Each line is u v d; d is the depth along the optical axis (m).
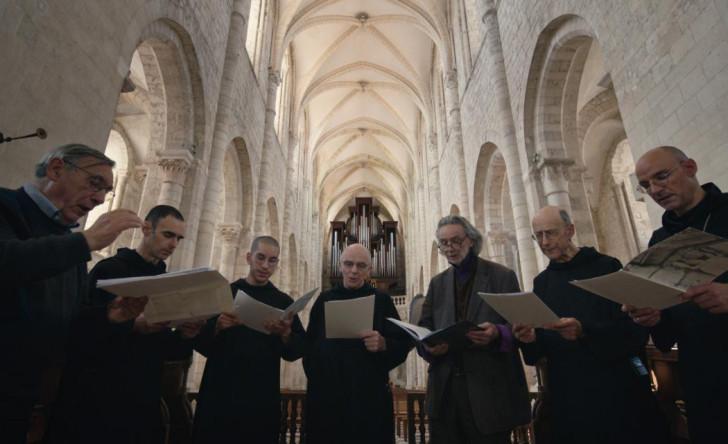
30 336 1.76
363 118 24.48
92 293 2.39
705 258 1.65
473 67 11.37
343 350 2.97
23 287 1.75
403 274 32.03
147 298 2.04
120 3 4.88
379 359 2.99
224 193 11.28
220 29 8.73
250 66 11.05
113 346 2.25
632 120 4.66
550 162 7.30
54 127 3.84
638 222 12.34
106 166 2.04
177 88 7.42
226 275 10.65
